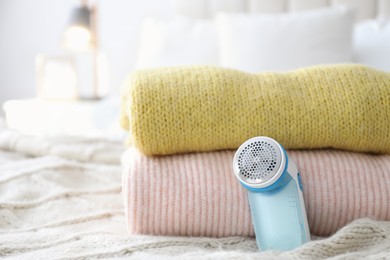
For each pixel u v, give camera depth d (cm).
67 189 77
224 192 57
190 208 56
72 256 49
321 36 134
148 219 57
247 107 57
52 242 56
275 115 57
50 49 218
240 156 53
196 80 59
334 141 58
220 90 58
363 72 60
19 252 53
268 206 52
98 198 77
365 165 59
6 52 221
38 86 193
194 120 56
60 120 162
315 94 58
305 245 48
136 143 57
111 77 209
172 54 150
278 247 52
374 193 57
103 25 207
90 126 156
